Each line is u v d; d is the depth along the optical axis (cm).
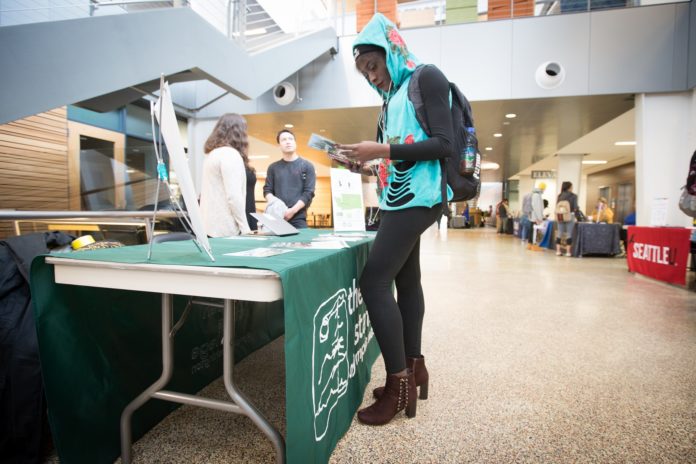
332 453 109
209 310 158
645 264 437
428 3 630
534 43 573
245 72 445
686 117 547
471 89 591
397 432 121
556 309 287
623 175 1505
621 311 282
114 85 293
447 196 117
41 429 101
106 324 109
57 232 138
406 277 136
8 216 146
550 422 128
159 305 129
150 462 105
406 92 118
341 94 641
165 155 372
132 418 115
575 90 568
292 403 79
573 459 107
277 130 835
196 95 700
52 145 449
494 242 1022
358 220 207
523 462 106
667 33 544
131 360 117
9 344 99
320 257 97
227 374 94
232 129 215
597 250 658
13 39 233
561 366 177
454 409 136
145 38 317
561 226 692
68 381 96
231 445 113
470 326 242
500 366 177
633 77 554
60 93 258
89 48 275
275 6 581
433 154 108
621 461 107
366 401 143
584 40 563
